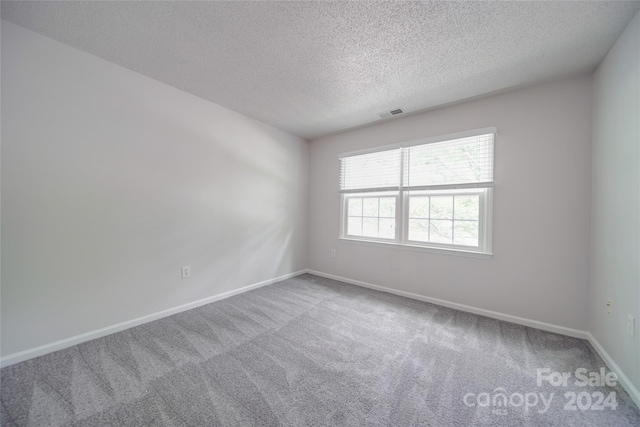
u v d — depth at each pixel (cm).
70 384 141
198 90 240
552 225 210
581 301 199
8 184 156
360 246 333
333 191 365
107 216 197
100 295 194
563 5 134
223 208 279
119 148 202
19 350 160
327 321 225
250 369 157
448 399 134
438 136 265
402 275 294
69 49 177
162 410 124
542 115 214
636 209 136
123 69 203
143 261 217
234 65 198
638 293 133
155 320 224
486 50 172
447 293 262
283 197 353
